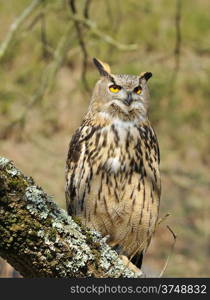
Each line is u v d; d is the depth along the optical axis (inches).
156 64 617.3
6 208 201.9
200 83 739.4
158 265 573.0
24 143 565.0
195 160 706.8
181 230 591.2
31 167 546.9
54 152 567.5
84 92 583.8
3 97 613.6
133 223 315.6
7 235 203.2
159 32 745.6
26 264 213.5
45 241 209.3
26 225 204.8
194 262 576.7
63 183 548.7
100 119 327.0
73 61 729.6
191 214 615.5
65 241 214.5
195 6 795.4
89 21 492.7
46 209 211.0
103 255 224.5
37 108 639.1
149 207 317.4
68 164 325.1
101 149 313.6
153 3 759.1
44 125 644.7
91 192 312.0
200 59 652.1
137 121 329.4
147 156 319.6
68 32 506.0
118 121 325.4
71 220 219.6
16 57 659.4
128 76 345.4
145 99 340.8
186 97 738.2
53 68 501.4
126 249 324.5
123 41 731.4
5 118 608.1
